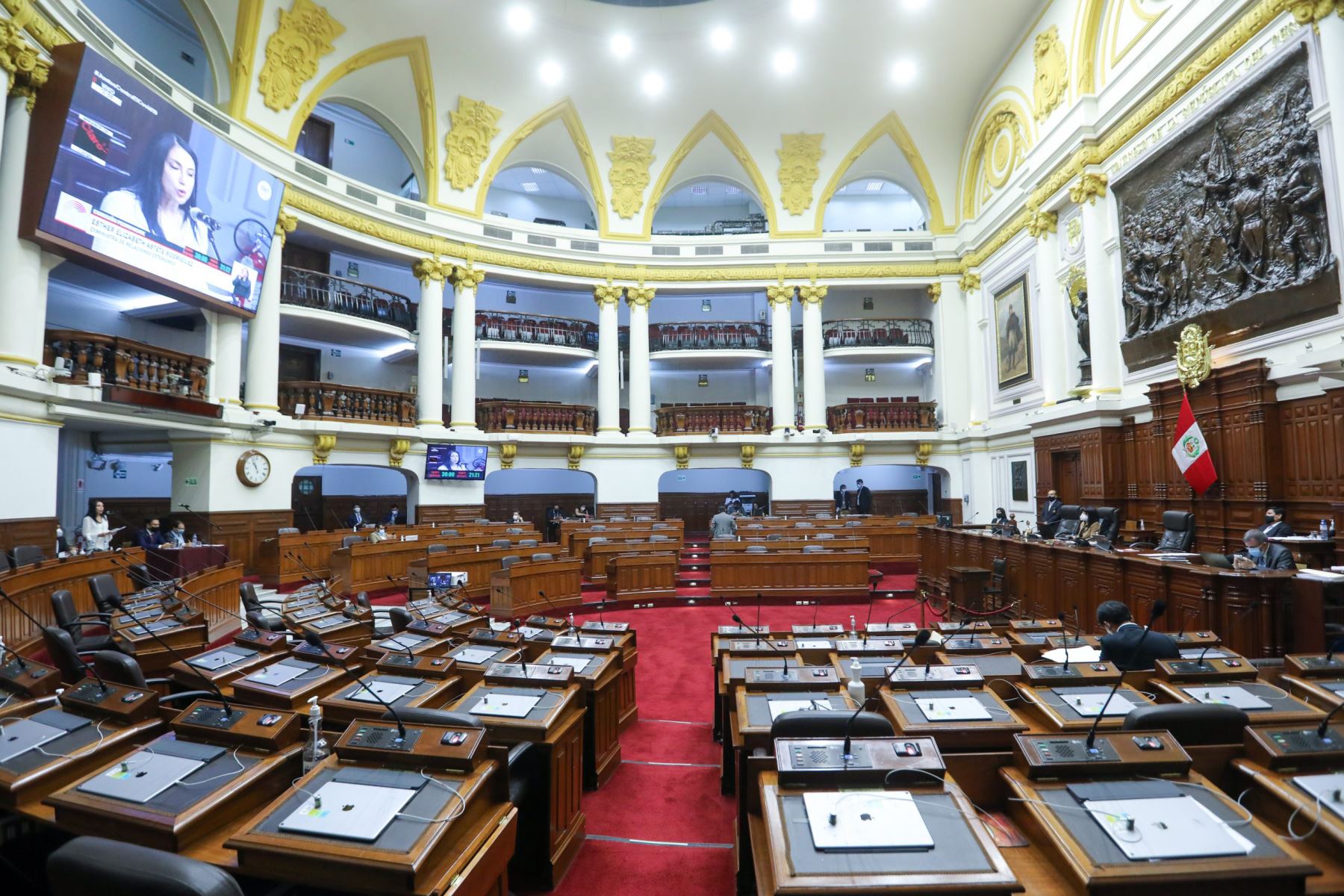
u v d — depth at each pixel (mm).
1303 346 8148
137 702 2904
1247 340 8930
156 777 2395
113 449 13820
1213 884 1853
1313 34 7906
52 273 12625
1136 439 11258
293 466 13828
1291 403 8367
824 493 18703
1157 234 10484
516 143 17531
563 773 3400
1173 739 2381
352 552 10617
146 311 13875
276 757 2537
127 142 9148
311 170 14242
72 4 8922
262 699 3371
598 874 3328
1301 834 2156
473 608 6230
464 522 15797
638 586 10625
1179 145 9953
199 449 12203
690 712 5715
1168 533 8648
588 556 12164
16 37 7836
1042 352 13891
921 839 1915
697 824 3820
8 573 6172
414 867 1914
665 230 23922
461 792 2248
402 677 3674
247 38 12547
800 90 16969
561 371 21609
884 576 12984
